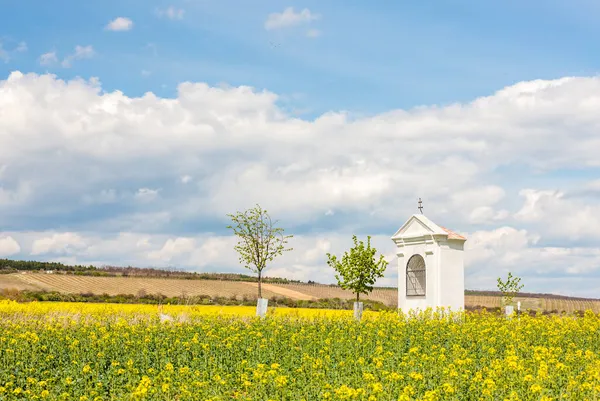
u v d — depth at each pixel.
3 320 30.77
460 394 15.36
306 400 15.61
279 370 18.62
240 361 21.00
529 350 22.17
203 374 18.36
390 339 25.11
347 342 23.84
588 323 30.81
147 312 35.75
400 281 37.72
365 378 15.79
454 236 35.78
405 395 14.09
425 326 28.34
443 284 35.22
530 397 14.78
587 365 19.25
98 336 25.89
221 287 74.31
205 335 25.73
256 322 29.89
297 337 25.03
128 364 18.95
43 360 21.25
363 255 38.19
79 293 61.59
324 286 81.50
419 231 36.56
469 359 18.39
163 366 20.64
